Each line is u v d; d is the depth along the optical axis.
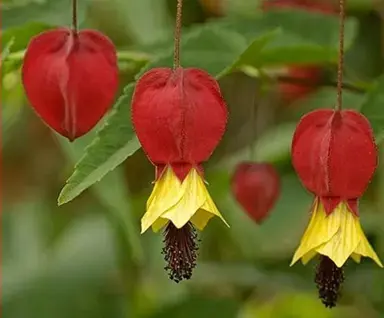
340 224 0.41
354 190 0.41
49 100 0.41
